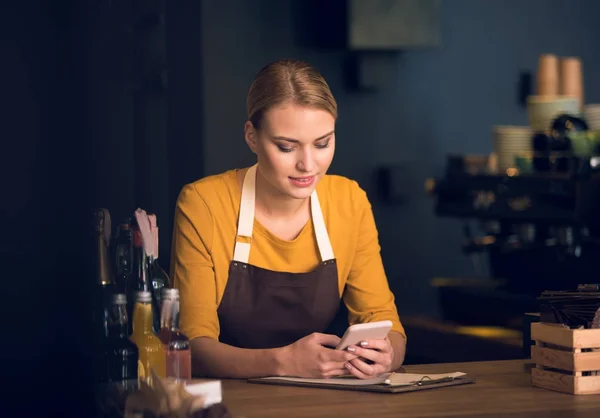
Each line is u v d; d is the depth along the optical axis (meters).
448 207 4.65
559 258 4.11
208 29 5.38
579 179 3.90
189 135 5.34
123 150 2.38
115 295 1.80
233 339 2.51
